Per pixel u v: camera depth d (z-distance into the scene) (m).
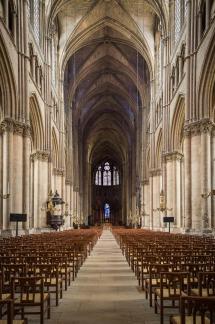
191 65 32.91
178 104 39.78
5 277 9.88
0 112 30.55
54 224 42.84
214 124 31.17
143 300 10.84
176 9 41.94
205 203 30.19
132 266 16.81
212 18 27.64
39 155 42.84
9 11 30.94
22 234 30.77
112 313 9.38
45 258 11.64
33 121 41.62
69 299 11.04
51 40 47.66
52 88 49.06
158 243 18.36
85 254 21.53
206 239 22.86
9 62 29.03
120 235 31.19
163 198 44.19
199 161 31.53
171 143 43.56
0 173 29.98
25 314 8.87
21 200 31.16
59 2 46.38
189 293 7.99
